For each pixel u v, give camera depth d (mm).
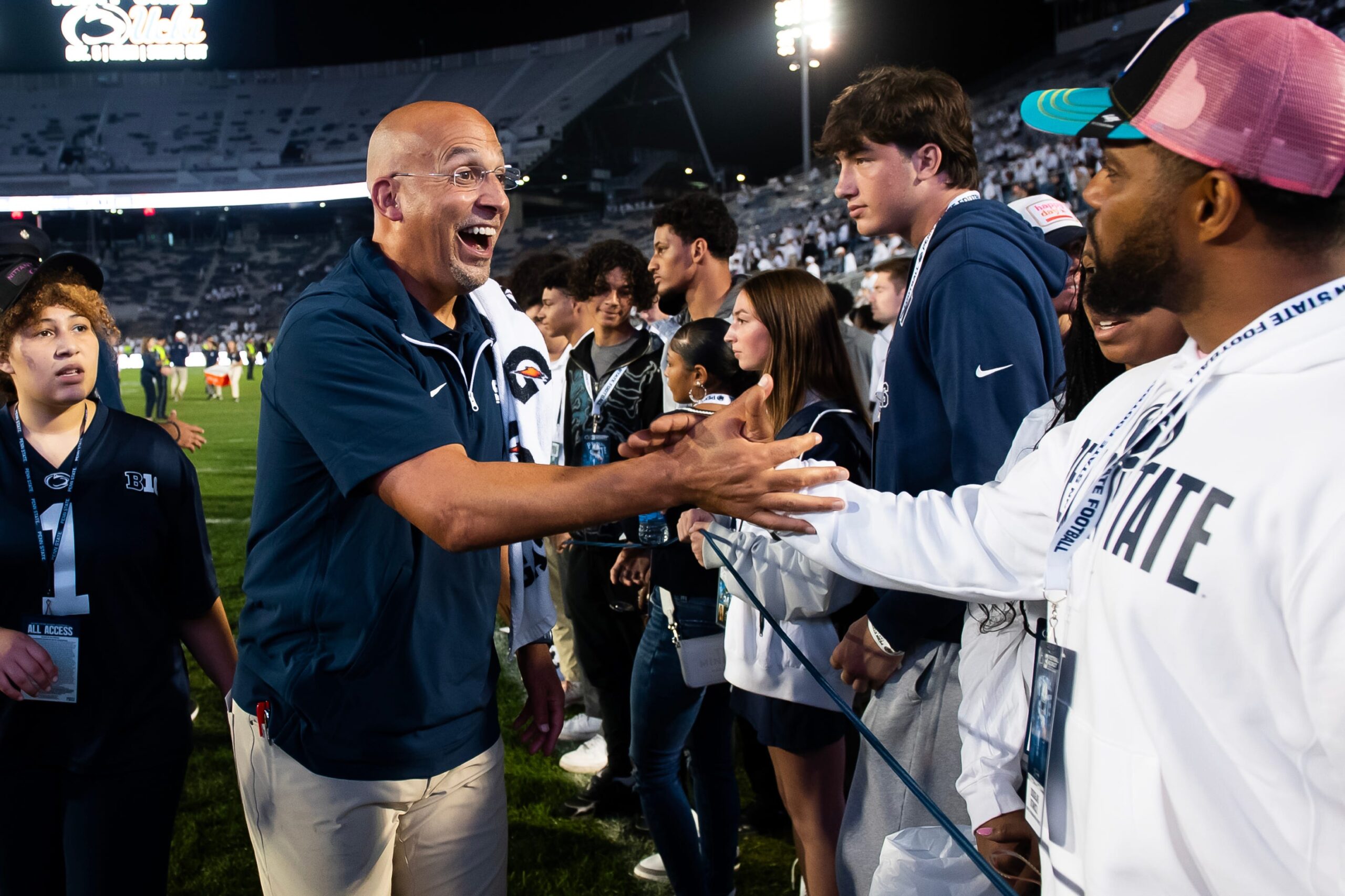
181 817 3209
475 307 1903
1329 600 739
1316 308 826
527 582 2088
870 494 1392
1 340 1957
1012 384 1699
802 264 22672
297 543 1635
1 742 1910
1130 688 887
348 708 1614
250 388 24797
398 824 1769
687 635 2287
